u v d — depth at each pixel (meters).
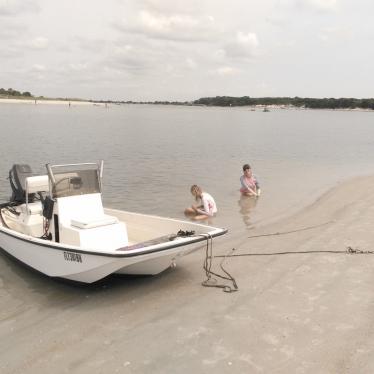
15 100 179.75
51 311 5.82
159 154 24.92
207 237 6.39
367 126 63.94
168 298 6.02
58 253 6.31
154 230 7.66
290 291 6.01
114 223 6.59
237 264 7.29
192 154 25.17
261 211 11.66
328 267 6.87
